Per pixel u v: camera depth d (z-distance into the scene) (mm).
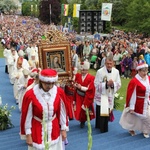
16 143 7652
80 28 30391
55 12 75500
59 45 8156
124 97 13797
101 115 8164
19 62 11883
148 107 7797
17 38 31859
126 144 7500
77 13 35500
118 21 57844
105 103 8195
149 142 7668
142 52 19031
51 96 5250
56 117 5430
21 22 76125
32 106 5230
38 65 8539
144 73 7605
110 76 8141
